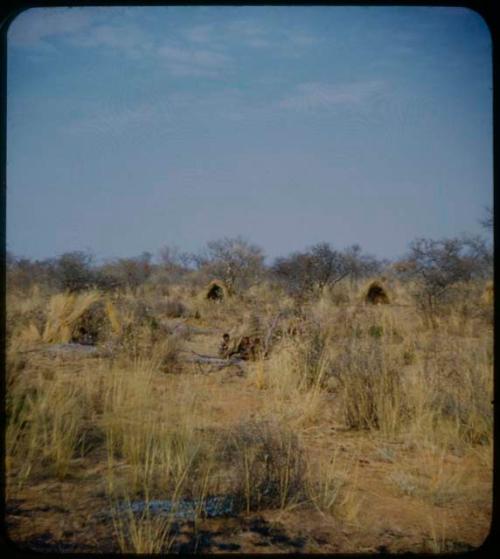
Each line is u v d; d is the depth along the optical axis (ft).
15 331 34.53
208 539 12.71
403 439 19.36
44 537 12.50
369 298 61.57
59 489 14.85
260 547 12.39
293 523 13.58
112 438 17.75
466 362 24.35
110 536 12.66
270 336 31.94
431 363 25.46
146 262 93.50
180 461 15.60
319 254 69.62
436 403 21.34
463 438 19.38
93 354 29.43
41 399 18.74
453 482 15.81
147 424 17.74
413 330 38.17
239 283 77.71
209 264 82.33
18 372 21.18
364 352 23.72
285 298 56.49
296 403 22.07
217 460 16.37
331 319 36.06
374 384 21.24
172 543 12.46
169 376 26.81
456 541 12.80
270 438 15.38
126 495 14.07
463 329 38.78
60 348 31.50
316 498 14.56
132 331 30.81
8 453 16.33
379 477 16.28
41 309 38.70
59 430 17.02
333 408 22.16
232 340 32.53
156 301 55.42
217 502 14.34
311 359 25.80
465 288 48.88
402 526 13.53
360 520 13.75
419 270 49.96
